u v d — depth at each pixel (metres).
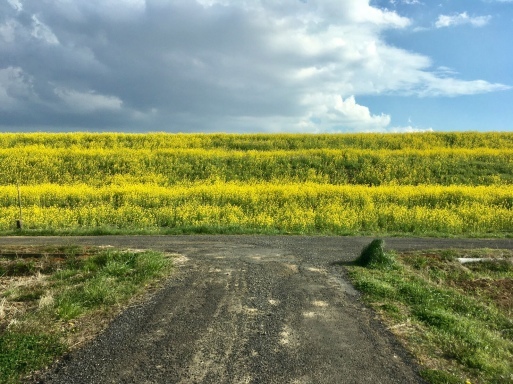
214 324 6.21
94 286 7.60
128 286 7.79
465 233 16.81
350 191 22.81
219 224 17.03
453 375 4.92
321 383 4.69
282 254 11.16
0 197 21.11
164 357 5.21
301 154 34.44
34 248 11.17
